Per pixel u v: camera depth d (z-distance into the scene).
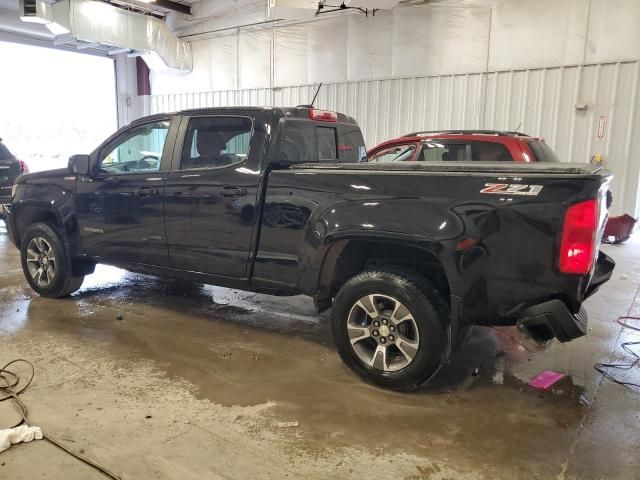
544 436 2.73
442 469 2.44
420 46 10.31
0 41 12.27
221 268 3.93
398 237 3.03
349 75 11.35
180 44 13.67
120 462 2.44
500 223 2.81
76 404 2.98
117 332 4.20
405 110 10.71
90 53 14.16
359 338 3.30
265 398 3.11
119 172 4.56
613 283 5.98
